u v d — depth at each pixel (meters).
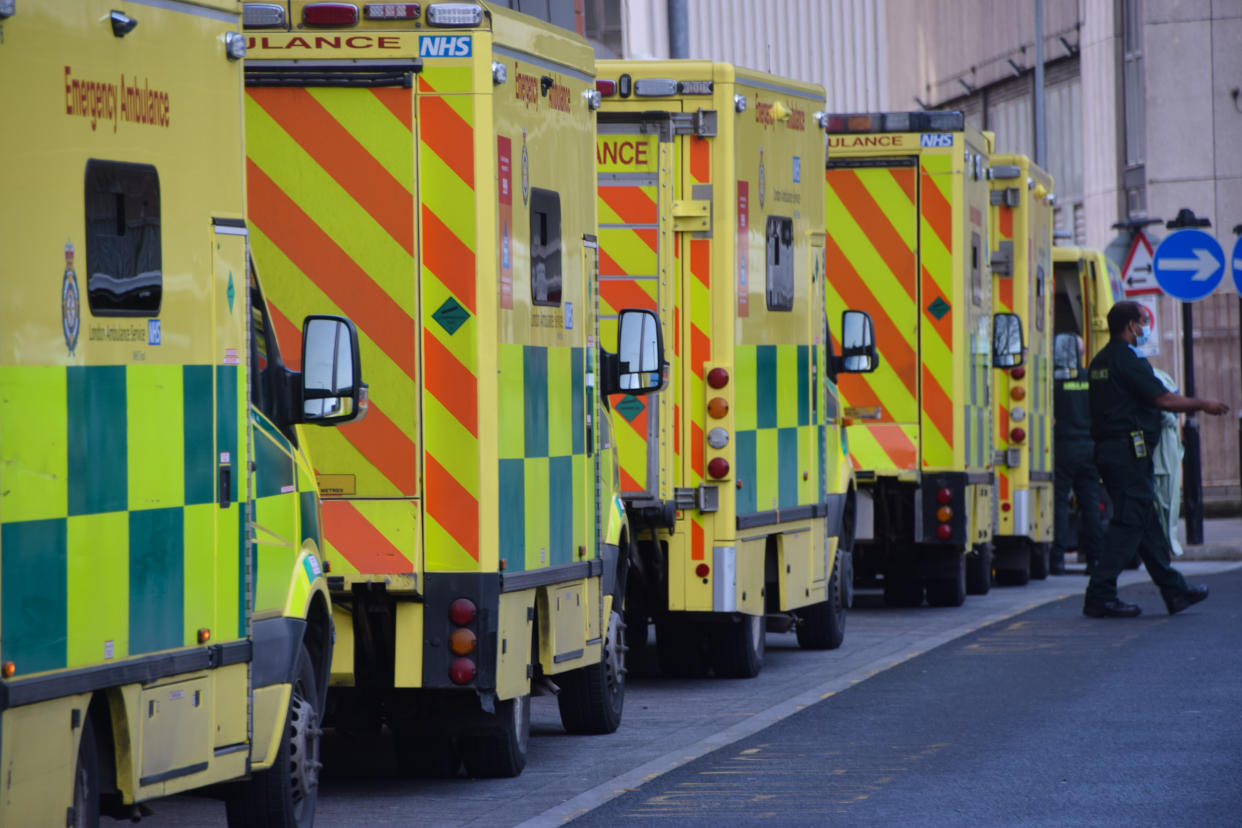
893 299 39.44
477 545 20.30
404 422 20.36
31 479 13.09
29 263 13.12
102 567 13.94
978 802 19.52
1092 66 85.06
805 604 32.16
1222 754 22.06
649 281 28.77
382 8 20.38
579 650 23.36
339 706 21.45
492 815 19.98
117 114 14.24
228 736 15.83
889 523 40.25
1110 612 37.12
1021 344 43.56
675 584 28.86
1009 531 46.22
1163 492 39.56
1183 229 51.66
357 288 20.45
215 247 15.60
